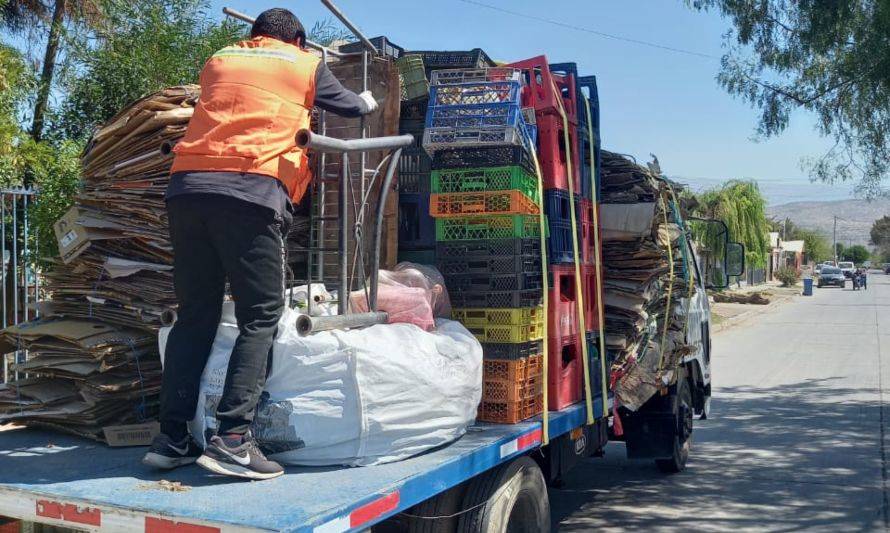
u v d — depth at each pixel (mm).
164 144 3527
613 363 5945
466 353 3744
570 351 5094
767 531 6082
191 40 10164
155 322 4016
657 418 7203
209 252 3318
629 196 6176
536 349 4453
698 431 9898
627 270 6090
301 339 3254
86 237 4109
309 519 2535
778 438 9453
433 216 4418
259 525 2477
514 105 4340
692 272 7824
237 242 3168
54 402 3926
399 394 3309
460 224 4379
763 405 11727
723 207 35844
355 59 4871
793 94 12805
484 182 4332
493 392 4227
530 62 4848
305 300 3992
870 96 12070
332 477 3100
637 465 8305
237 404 3086
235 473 3027
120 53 10289
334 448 3232
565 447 4910
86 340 3906
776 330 24906
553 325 4703
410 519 3709
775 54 12273
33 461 3428
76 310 4301
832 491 7180
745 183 38562
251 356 3133
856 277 58000
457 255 4371
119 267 4074
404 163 4930
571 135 5141
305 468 3258
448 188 4414
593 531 6133
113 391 3854
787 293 50219
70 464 3369
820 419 10625
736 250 8594
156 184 4094
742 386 13641
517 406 4234
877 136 12258
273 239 3229
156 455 3191
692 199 8164
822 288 61594
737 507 6719
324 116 4512
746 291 46344
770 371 15562
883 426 10133
